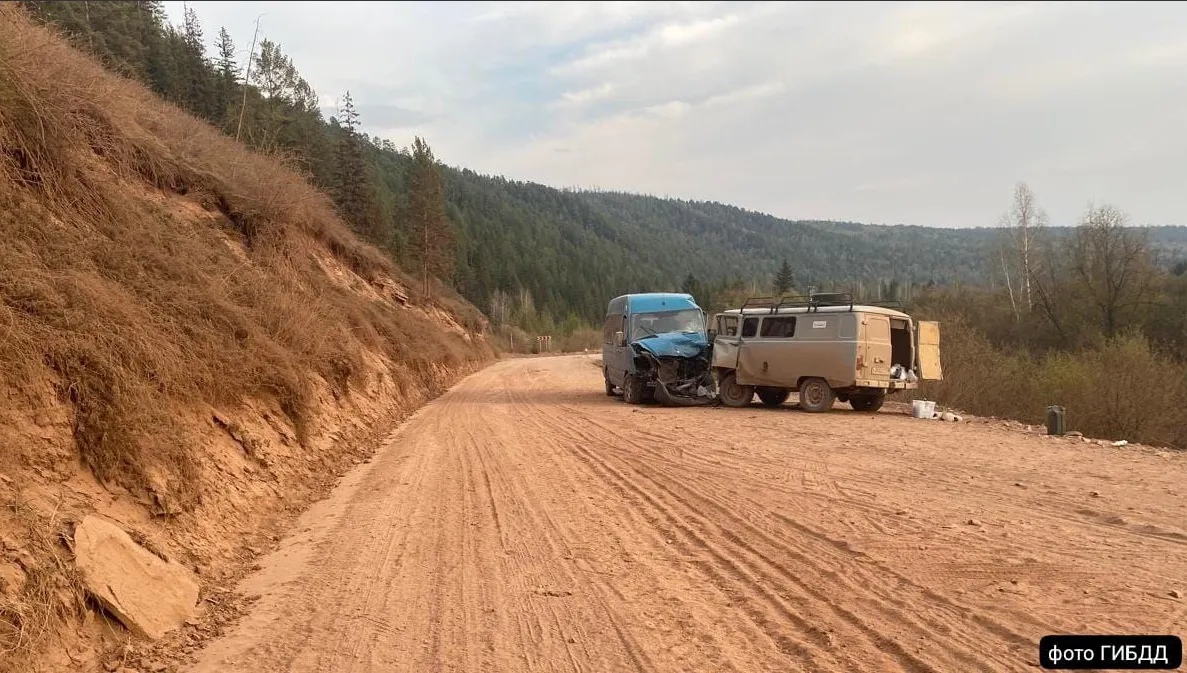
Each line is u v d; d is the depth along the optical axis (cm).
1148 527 627
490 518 731
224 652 415
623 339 1984
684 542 634
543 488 870
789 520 689
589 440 1253
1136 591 477
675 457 1057
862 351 1562
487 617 471
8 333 478
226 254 1145
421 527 699
